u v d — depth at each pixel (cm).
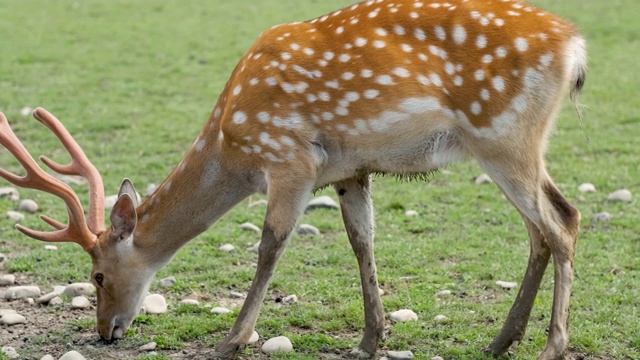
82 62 2738
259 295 983
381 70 941
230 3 3722
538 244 989
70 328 1097
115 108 2244
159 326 1091
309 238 1420
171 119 2153
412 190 1659
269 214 967
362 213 1020
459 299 1181
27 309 1160
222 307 1151
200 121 2141
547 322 1101
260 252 973
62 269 1290
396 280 1244
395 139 950
